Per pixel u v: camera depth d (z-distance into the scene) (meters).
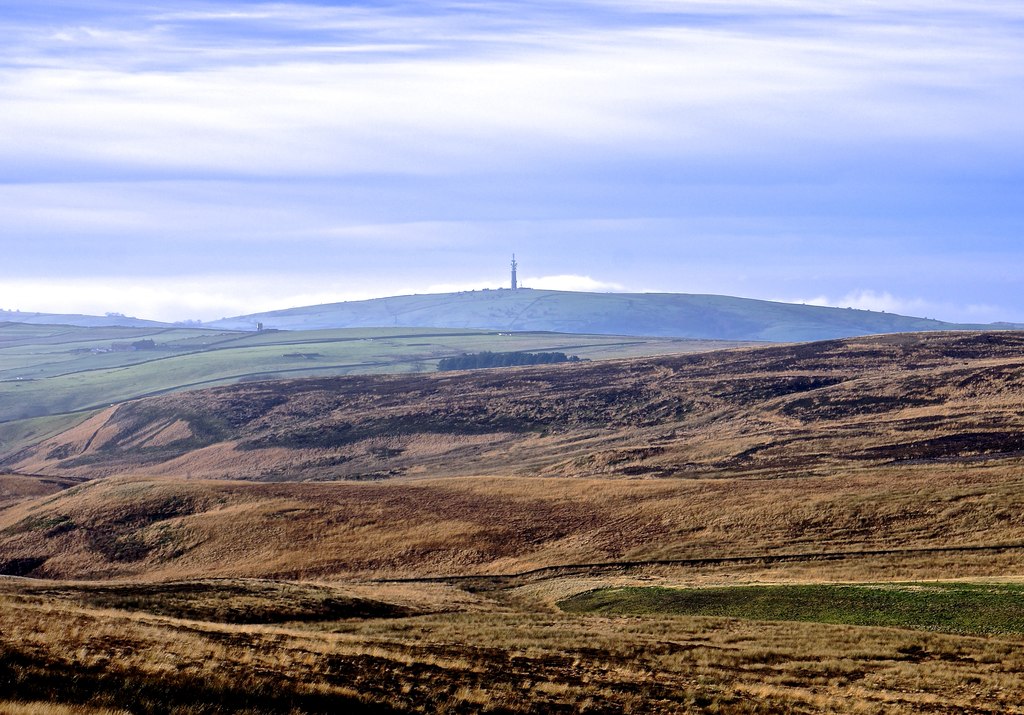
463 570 74.44
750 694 26.81
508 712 23.30
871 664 31.03
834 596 47.09
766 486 84.88
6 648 21.73
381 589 59.66
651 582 60.31
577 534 79.25
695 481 91.31
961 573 54.97
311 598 49.72
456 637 36.59
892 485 78.50
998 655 32.22
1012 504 67.44
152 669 22.05
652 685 27.41
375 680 24.69
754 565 64.62
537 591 62.78
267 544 85.31
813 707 25.59
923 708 25.61
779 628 39.44
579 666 29.97
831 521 71.44
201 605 44.34
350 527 87.81
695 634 38.28
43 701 18.33
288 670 24.34
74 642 24.05
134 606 42.34
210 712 19.70
